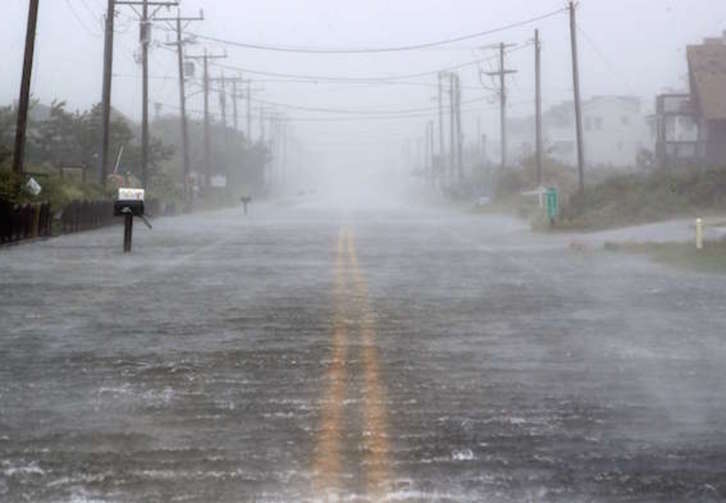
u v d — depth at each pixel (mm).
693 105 136625
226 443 16594
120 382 21781
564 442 16625
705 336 28344
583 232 84000
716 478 14500
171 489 13969
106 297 37906
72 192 88938
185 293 39375
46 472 14820
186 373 22875
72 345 26734
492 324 30859
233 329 29766
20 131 74188
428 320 31781
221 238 78500
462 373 22922
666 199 93188
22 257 57719
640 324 30750
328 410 19125
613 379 22234
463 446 16375
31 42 73688
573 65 100625
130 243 62188
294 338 28078
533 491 13891
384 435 17156
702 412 18953
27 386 21297
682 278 45156
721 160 132625
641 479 14445
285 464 15297
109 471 14875
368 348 26391
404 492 13836
